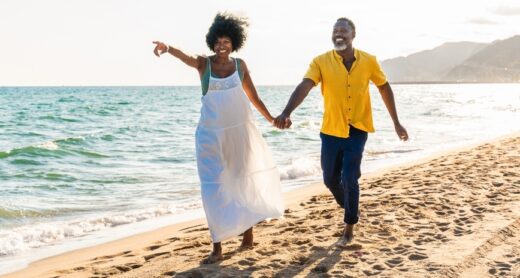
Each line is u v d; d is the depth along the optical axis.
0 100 79.12
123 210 8.88
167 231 6.95
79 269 5.07
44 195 10.34
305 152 16.98
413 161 13.45
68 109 50.84
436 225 5.47
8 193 10.52
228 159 4.39
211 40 4.31
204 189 4.34
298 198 8.61
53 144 18.77
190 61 4.27
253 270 4.26
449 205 6.38
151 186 11.20
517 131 22.89
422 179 8.63
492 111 41.78
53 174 12.84
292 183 10.91
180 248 5.37
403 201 6.63
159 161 15.57
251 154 4.48
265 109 4.63
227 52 4.32
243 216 4.36
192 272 4.25
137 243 6.29
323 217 6.20
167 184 11.42
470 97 91.75
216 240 4.33
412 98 88.25
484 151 12.95
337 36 4.51
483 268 4.20
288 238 5.22
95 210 8.91
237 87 4.35
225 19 4.27
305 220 6.10
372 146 18.00
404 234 5.16
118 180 12.03
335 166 4.85
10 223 7.96
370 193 7.70
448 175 8.83
